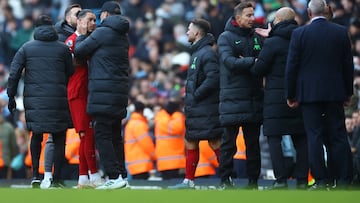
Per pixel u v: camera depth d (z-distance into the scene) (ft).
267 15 173.27
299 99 99.96
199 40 110.73
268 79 103.60
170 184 129.49
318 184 98.48
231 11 170.81
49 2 222.48
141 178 139.95
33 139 108.78
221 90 106.01
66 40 111.04
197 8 193.98
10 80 107.14
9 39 208.95
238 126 106.73
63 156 109.09
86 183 108.68
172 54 193.67
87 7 200.23
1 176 150.20
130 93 181.88
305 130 100.58
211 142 112.27
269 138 103.86
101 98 104.73
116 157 106.83
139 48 196.85
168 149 136.98
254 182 106.73
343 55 100.12
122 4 212.84
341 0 166.09
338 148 99.86
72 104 108.47
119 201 83.46
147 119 150.92
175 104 138.00
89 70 105.60
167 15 203.10
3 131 150.20
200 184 127.13
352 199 83.41
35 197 87.66
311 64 99.50
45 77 107.14
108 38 104.94
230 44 105.50
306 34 99.66
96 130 105.50
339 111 100.32
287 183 111.96
